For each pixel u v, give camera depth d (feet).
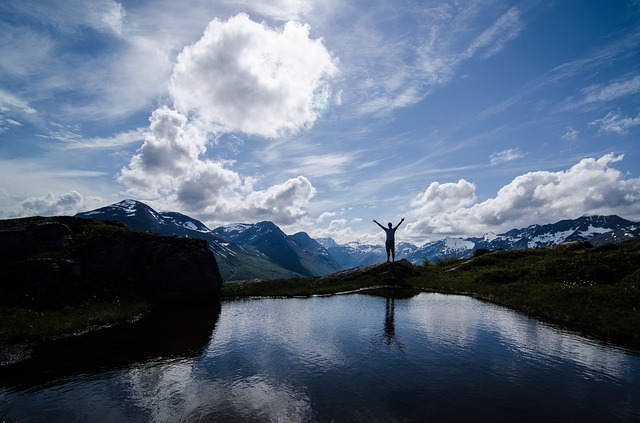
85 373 44.65
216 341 59.47
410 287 132.57
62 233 97.09
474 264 155.63
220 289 125.08
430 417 33.06
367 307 91.20
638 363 47.24
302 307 93.76
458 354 51.21
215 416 33.40
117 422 32.45
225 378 42.80
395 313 81.82
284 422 32.19
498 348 53.83
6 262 84.43
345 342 57.82
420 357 50.01
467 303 95.66
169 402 36.47
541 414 33.60
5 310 71.97
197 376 43.52
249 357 50.70
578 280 96.58
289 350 53.88
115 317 75.66
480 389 39.24
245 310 90.43
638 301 70.23
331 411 34.30
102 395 38.22
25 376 43.75
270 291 127.03
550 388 39.50
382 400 36.65
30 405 35.96
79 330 67.05
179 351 53.72
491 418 32.86
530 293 94.12
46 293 81.41
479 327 67.15
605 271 95.86
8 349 54.44
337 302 101.55
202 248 114.73
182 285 103.76
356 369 45.55
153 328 69.51
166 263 103.40
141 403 36.27
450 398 37.06
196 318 79.66
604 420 32.60
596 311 71.36
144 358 50.42
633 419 32.73
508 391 38.70
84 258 94.48
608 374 43.45
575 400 36.58
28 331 62.08
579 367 45.83
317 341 58.70
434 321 72.74
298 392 38.70
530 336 60.44
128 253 101.14
